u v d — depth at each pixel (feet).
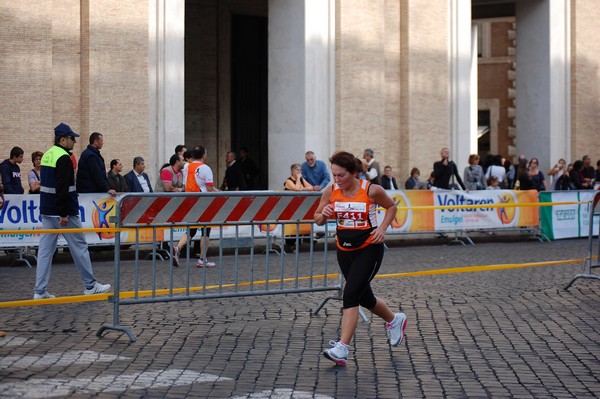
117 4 78.74
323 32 94.22
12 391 27.78
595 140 124.47
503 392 29.07
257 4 112.78
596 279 54.24
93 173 63.41
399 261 67.36
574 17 120.26
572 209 90.94
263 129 114.83
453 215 83.05
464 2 107.45
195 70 108.17
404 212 80.18
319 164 80.74
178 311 43.21
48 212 45.50
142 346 35.14
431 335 38.06
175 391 28.32
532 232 88.48
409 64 102.32
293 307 44.62
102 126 78.02
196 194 38.96
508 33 158.71
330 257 69.56
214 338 36.83
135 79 79.66
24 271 59.93
